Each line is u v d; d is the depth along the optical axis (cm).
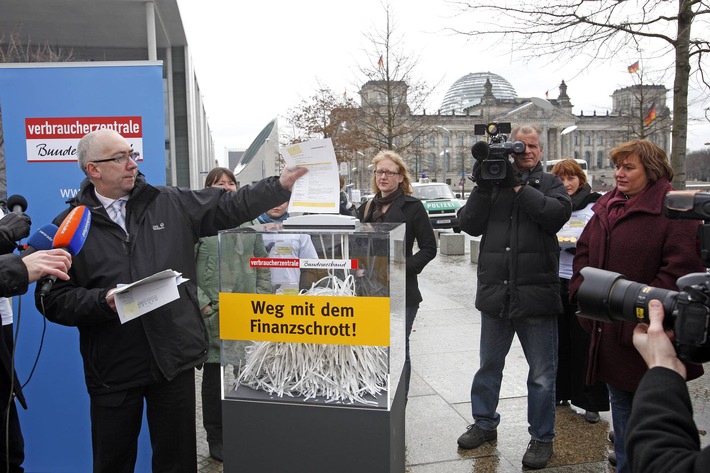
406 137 2488
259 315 197
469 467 320
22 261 194
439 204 1950
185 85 1875
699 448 113
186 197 252
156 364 232
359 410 187
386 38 2011
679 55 571
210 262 341
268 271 196
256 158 587
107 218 235
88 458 320
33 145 308
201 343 247
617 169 259
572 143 7825
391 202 378
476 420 347
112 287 231
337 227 197
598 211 270
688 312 116
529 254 308
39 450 318
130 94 306
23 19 1516
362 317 189
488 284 322
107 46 1845
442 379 464
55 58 1695
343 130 2495
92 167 234
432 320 673
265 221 385
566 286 382
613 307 142
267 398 196
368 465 190
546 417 317
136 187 241
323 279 193
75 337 313
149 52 1377
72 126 307
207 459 345
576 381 377
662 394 118
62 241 207
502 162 293
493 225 322
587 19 614
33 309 312
